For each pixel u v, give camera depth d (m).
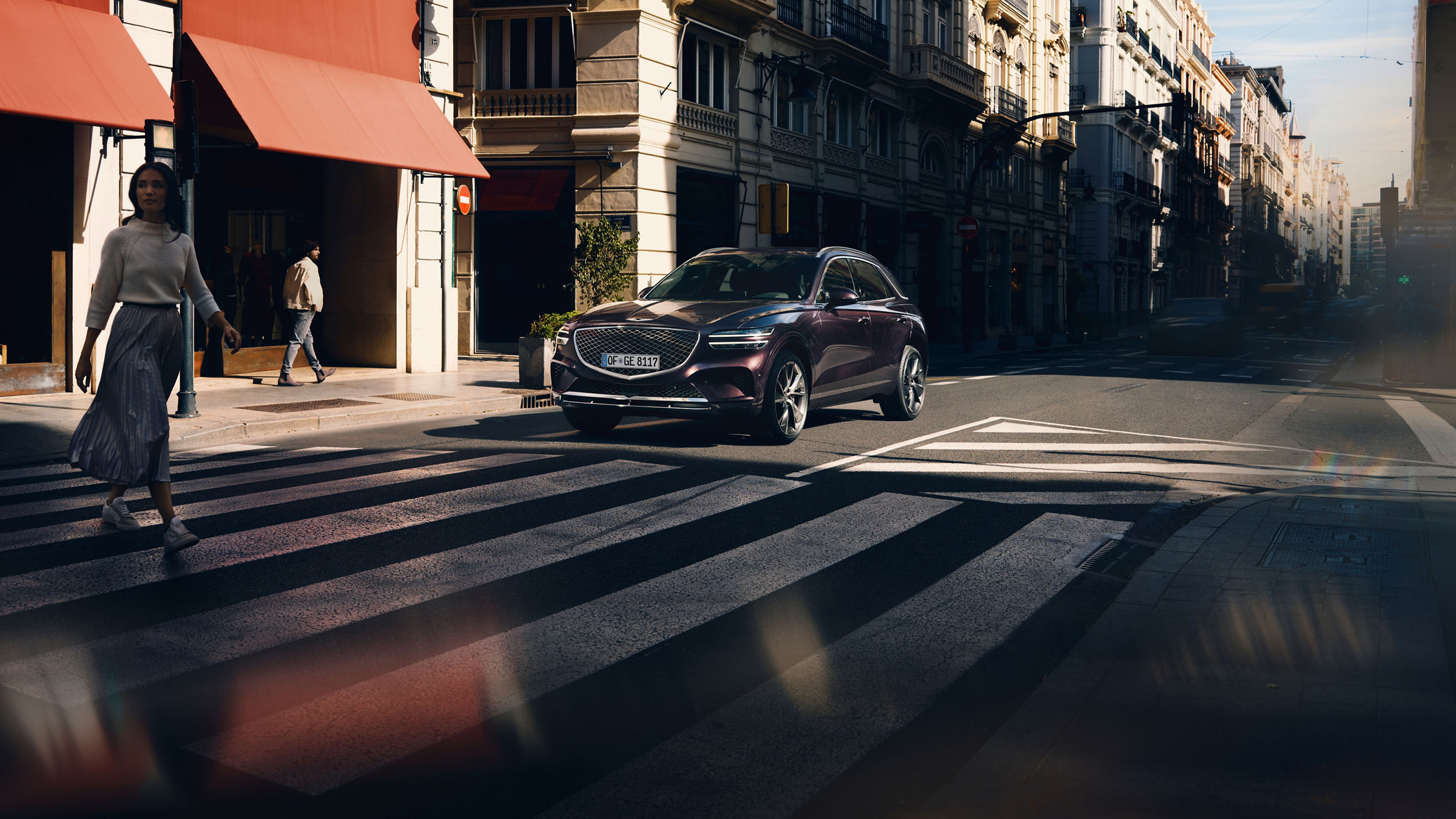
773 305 9.73
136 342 5.29
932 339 35.72
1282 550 5.74
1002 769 3.14
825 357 10.01
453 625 4.34
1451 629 4.39
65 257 12.41
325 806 2.84
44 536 5.65
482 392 13.53
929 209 34.69
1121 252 56.31
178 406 10.48
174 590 4.71
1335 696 3.68
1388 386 17.89
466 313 22.47
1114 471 8.38
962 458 8.86
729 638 4.30
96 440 5.27
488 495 6.88
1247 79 90.38
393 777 3.02
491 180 22.48
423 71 16.38
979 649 4.25
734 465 8.20
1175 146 66.19
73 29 11.63
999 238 40.69
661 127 22.47
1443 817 2.82
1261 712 3.55
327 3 14.84
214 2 13.39
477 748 3.23
